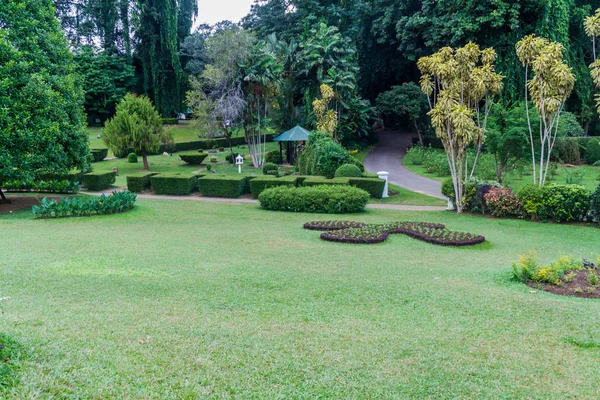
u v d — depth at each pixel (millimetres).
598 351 3779
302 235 10219
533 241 9930
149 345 3635
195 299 5035
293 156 30266
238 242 9172
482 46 29734
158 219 12438
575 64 29094
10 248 7957
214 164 30094
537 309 4828
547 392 3086
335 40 31766
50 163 14078
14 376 2949
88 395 2828
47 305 4668
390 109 34844
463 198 14141
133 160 29703
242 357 3488
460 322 4445
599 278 5977
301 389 3045
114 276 6051
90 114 47531
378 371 3324
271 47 31453
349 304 4977
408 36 33156
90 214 12695
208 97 29016
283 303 4965
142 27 44438
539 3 27641
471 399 2977
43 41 14578
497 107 19094
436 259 7875
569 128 21656
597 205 11531
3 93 12391
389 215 13812
